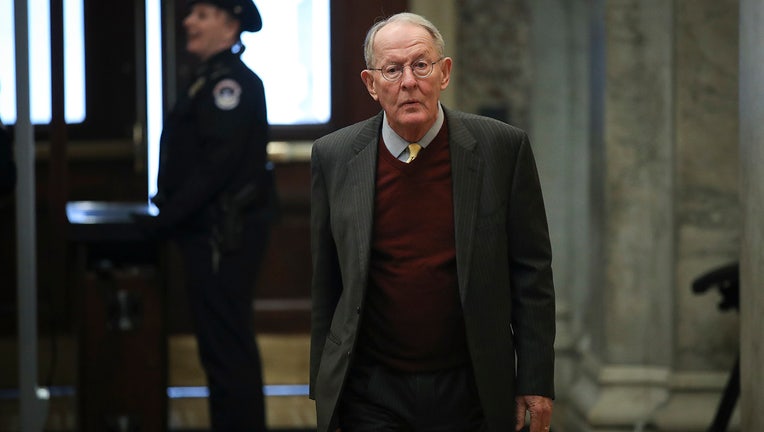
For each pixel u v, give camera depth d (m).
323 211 10.10
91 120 22.17
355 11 22.05
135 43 22.23
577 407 18.81
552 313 9.86
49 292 20.89
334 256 10.20
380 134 9.91
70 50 22.02
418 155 9.72
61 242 19.75
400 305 9.66
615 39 17.83
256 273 16.48
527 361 9.76
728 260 17.48
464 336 9.75
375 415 9.85
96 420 17.02
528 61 22.48
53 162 19.53
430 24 9.50
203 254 16.17
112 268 17.19
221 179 15.91
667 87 17.80
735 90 17.34
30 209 16.02
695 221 17.50
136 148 22.28
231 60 16.34
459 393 9.80
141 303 17.11
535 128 22.42
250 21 16.42
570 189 22.36
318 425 9.88
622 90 17.88
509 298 9.78
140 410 17.09
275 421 19.59
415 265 9.64
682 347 17.56
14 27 15.84
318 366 10.24
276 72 22.27
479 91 22.47
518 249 9.87
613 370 18.00
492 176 9.70
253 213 16.33
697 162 17.44
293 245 22.75
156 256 18.20
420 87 9.33
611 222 17.97
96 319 17.02
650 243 17.95
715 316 17.53
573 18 22.00
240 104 16.02
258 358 16.39
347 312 9.75
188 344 22.72
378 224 9.72
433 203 9.68
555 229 22.47
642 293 18.00
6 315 21.05
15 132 15.91
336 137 10.09
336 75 22.22
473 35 22.42
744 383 11.66
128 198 22.30
